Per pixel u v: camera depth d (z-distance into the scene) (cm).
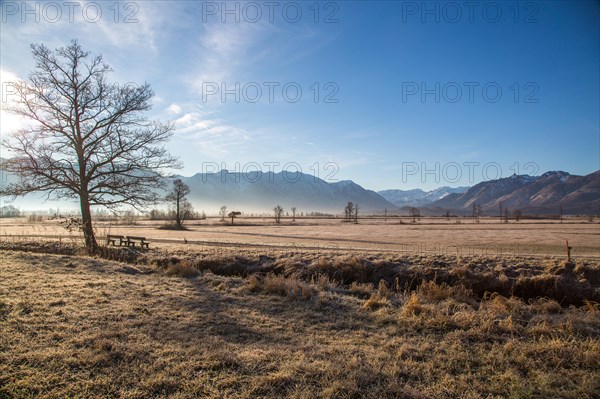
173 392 500
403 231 7669
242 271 1923
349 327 802
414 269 1814
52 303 868
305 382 530
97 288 1059
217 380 533
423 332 763
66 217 2564
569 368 589
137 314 830
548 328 750
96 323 752
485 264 1884
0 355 578
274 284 1170
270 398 484
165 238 4750
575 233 6788
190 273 1463
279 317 862
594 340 684
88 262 1576
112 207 2656
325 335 747
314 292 1137
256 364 583
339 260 1917
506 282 1642
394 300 1094
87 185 2547
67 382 512
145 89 2689
